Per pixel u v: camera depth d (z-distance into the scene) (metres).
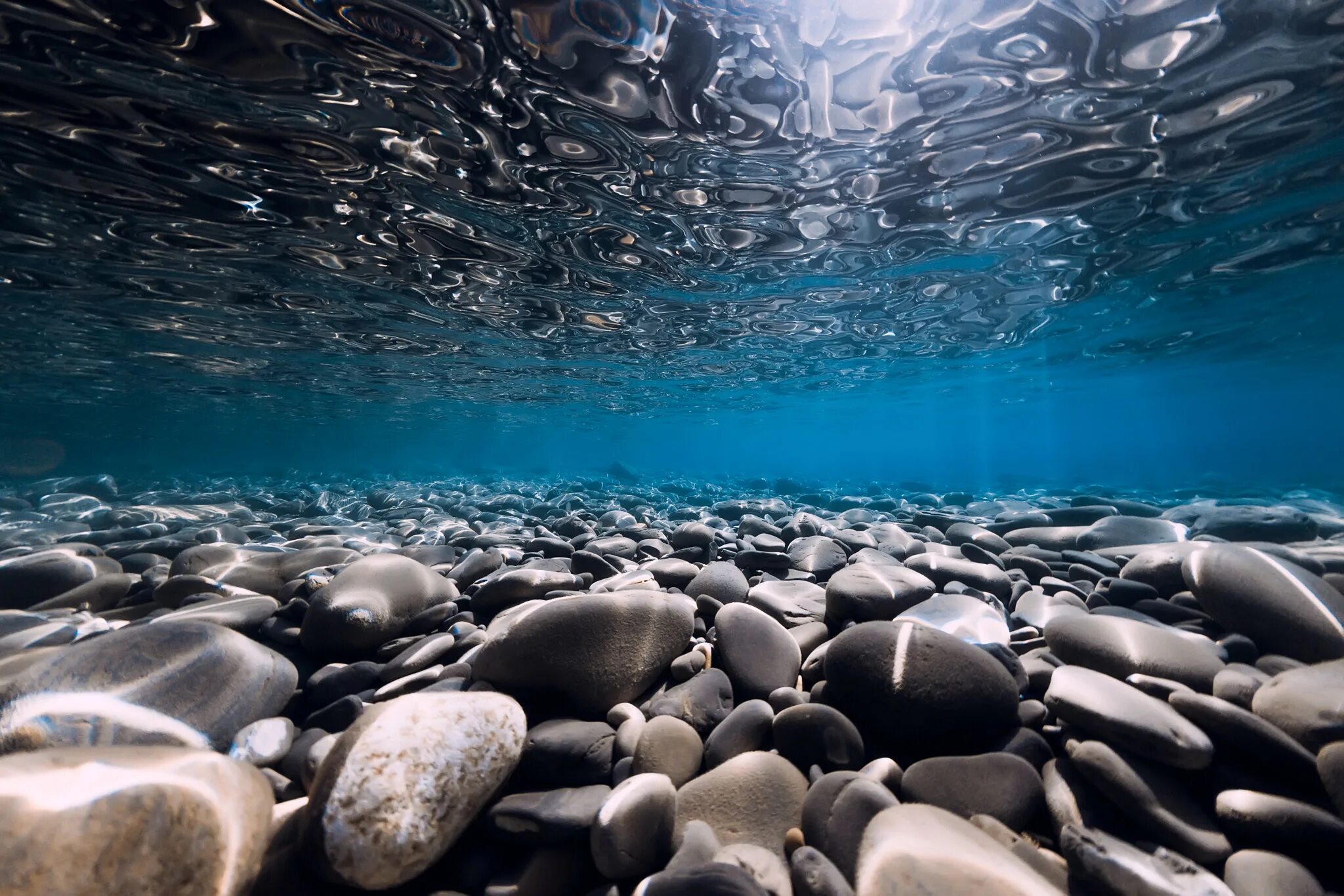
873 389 23.44
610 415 30.55
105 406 26.77
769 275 9.06
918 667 2.13
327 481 20.92
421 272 8.52
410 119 4.83
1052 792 1.79
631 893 1.56
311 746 2.01
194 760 1.52
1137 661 2.33
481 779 1.70
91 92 4.38
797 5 3.82
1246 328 15.85
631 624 2.55
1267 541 4.94
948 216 7.12
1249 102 5.04
